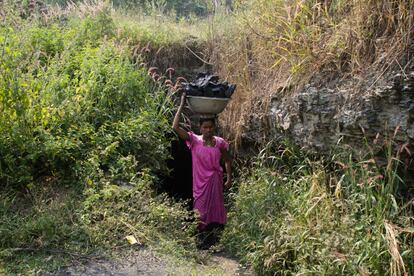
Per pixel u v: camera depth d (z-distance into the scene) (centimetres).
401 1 427
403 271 357
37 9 830
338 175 482
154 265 421
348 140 463
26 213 464
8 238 418
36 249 415
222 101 500
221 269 439
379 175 395
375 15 454
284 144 553
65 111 566
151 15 908
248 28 649
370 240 380
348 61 473
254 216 489
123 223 464
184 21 877
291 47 550
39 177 529
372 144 436
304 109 504
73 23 813
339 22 513
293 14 566
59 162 534
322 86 488
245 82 634
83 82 625
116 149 578
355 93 443
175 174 769
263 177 536
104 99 619
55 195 502
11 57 523
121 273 401
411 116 395
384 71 420
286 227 437
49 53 717
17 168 505
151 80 739
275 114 557
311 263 398
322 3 539
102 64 650
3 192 491
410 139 400
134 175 530
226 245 506
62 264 401
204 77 524
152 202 499
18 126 511
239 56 651
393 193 411
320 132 494
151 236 462
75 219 462
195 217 503
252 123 606
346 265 373
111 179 527
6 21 662
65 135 557
